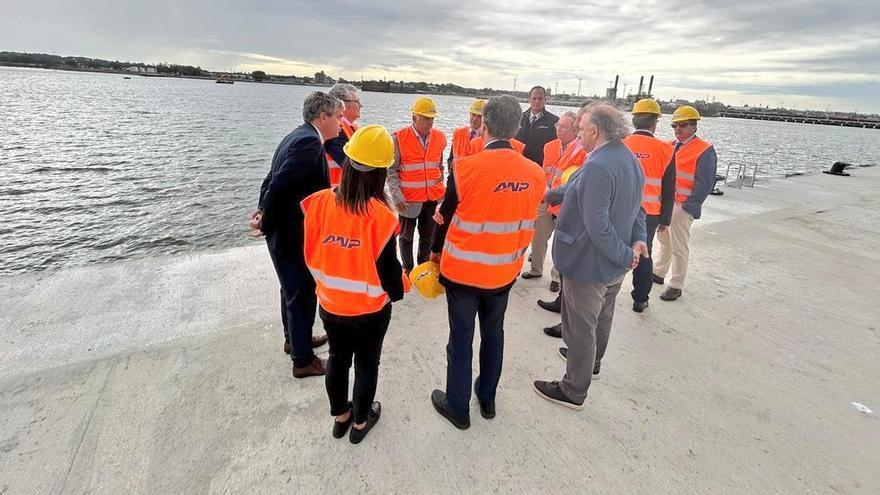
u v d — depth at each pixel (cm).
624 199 221
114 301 340
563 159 387
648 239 353
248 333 306
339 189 179
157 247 1055
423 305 367
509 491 197
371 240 182
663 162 333
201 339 296
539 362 299
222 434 219
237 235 1151
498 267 211
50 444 206
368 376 208
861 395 275
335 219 181
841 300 413
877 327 363
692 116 382
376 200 179
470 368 228
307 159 232
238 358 279
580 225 225
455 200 205
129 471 195
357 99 374
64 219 1210
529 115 480
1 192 1427
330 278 188
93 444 208
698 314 379
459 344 224
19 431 212
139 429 219
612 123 217
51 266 931
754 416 253
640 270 361
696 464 216
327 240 184
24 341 283
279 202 230
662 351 320
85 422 220
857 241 595
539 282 437
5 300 335
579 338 237
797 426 246
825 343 337
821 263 510
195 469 199
